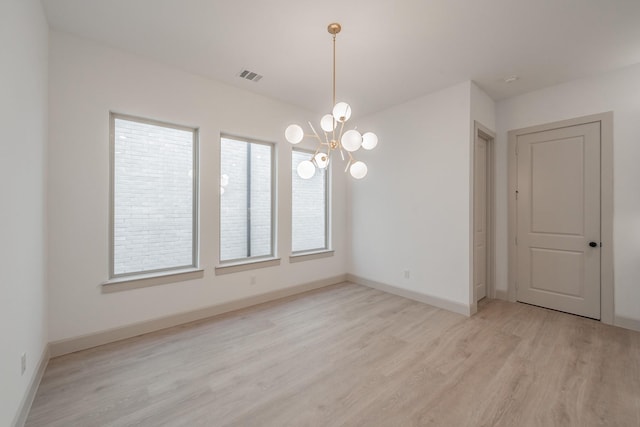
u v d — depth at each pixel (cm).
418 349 246
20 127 161
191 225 317
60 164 232
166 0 200
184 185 312
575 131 321
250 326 292
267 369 215
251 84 335
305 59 281
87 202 245
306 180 436
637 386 194
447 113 343
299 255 408
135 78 270
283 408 174
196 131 317
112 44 254
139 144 283
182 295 299
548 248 342
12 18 148
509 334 274
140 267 284
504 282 378
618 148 294
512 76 313
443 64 289
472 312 325
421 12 213
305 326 293
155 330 280
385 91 354
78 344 239
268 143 385
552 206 338
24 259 168
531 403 178
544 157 344
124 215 275
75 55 240
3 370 136
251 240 369
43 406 174
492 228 382
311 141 423
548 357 232
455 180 336
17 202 156
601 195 304
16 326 154
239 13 215
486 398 182
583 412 170
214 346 250
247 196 365
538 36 242
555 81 326
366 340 262
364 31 237
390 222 409
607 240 299
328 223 461
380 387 194
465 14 215
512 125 369
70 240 237
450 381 201
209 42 253
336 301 372
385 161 415
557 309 335
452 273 338
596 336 269
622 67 292
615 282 295
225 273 332
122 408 173
